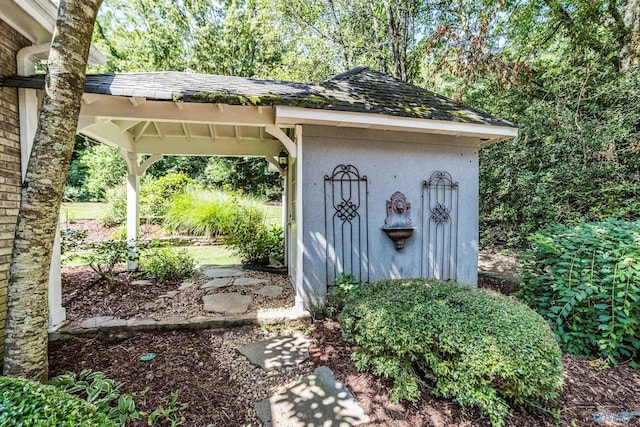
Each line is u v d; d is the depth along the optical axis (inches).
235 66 597.3
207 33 589.3
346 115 141.9
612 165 212.4
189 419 82.8
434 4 343.6
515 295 152.8
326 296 156.6
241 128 218.4
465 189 176.1
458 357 88.4
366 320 104.2
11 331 83.9
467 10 303.1
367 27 393.7
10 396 52.6
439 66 258.1
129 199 229.1
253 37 574.2
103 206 419.5
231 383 99.6
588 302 122.2
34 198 83.9
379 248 163.3
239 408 88.3
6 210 114.4
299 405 89.5
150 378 100.3
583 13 274.7
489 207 275.7
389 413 86.7
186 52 601.3
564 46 292.5
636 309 114.0
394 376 93.4
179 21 573.6
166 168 546.9
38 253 86.0
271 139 243.0
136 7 552.4
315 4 397.4
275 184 564.7
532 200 241.6
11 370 83.7
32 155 84.3
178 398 90.9
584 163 221.5
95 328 129.3
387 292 117.8
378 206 162.6
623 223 137.3
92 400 82.7
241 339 129.6
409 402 90.4
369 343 102.1
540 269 148.6
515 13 315.3
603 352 114.6
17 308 84.0
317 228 153.9
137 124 211.0
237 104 131.5
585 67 241.0
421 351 90.9
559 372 86.8
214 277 218.4
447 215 173.6
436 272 173.0
